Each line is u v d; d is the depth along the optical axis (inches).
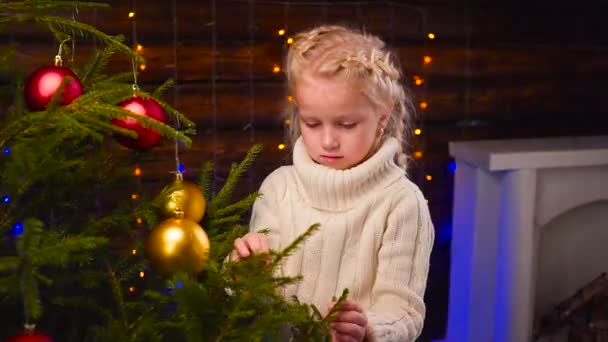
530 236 73.7
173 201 40.7
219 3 74.9
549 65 84.0
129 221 41.9
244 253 41.3
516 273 74.0
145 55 73.7
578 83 85.0
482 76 82.7
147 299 45.9
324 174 45.3
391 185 46.4
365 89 42.7
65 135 34.5
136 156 45.1
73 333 42.1
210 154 77.8
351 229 46.0
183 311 36.0
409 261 45.8
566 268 78.0
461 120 83.2
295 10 76.9
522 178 72.9
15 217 39.7
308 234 36.7
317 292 46.6
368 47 45.1
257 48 76.9
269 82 78.0
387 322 42.5
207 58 75.7
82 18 70.6
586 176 74.8
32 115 34.0
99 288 43.9
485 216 76.9
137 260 46.4
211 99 76.7
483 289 78.1
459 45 81.4
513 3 81.8
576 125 86.1
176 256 37.7
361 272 46.0
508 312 74.6
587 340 71.9
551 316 75.2
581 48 84.4
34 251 31.5
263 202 48.8
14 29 69.7
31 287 30.4
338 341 39.2
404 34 79.8
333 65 42.3
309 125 44.3
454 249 82.0
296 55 44.8
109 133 39.4
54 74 37.0
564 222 77.0
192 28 74.7
